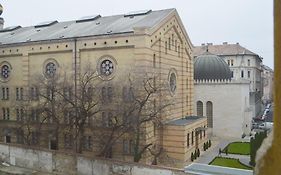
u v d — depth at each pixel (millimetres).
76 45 43312
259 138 37531
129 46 39469
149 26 39781
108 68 41438
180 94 50344
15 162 30828
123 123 33219
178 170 22688
